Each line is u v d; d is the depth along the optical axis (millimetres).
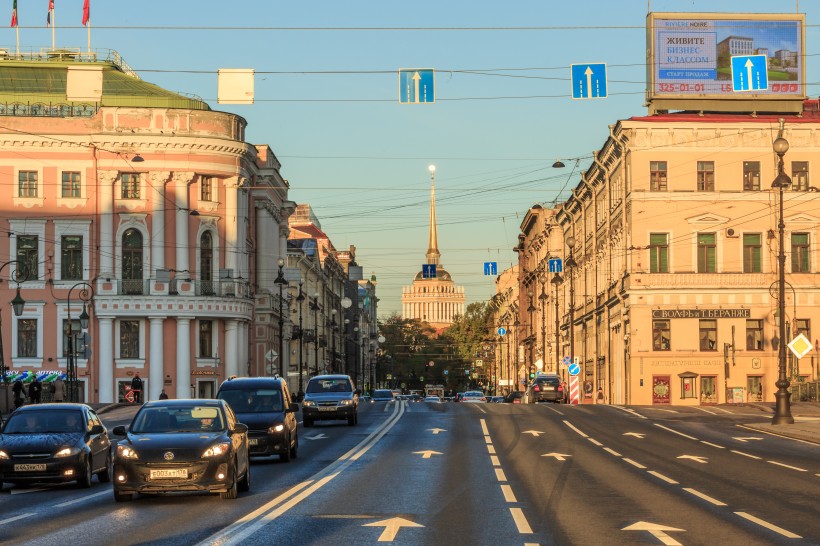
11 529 19469
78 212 94188
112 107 93750
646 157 90062
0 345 66938
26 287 94000
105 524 20062
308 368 135000
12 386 79062
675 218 90062
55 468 28109
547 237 140875
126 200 94438
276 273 118625
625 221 91625
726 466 33188
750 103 91250
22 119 93375
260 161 112375
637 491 25641
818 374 89250
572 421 58594
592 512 21438
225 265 97062
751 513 21234
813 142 89812
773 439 47031
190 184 95562
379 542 17188
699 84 90812
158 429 25609
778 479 28844
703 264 90375
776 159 90125
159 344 94000
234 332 96875
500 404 80188
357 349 189875
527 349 161000
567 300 129750
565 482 27984
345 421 62125
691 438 46969
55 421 30000
